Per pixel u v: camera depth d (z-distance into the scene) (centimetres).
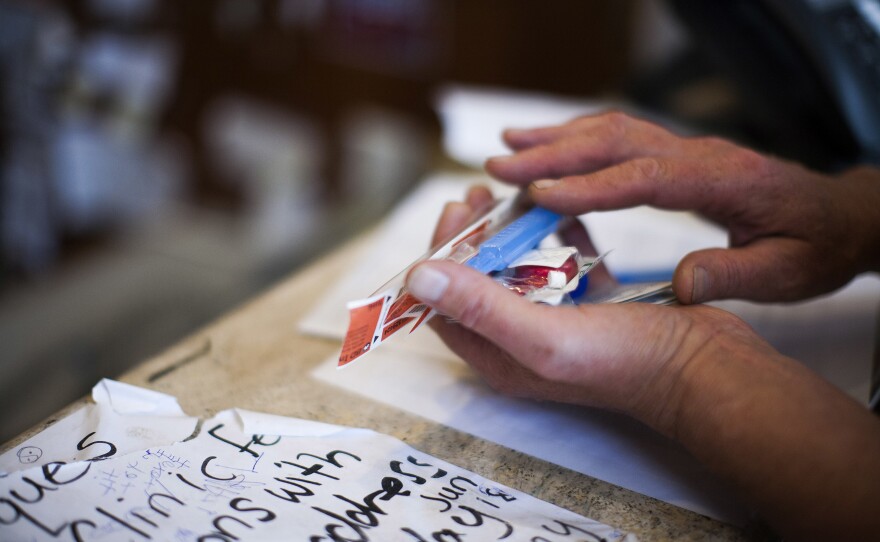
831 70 68
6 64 113
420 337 51
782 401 31
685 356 33
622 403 35
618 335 33
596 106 98
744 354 34
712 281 41
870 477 29
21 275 124
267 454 36
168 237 143
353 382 45
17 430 84
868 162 71
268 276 127
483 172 89
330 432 38
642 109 97
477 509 33
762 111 78
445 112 99
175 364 46
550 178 49
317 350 48
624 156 48
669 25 133
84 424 37
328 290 58
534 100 101
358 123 158
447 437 39
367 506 33
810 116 74
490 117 95
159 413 39
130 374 44
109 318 110
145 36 136
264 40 149
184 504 31
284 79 153
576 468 37
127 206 143
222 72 148
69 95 124
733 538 32
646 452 38
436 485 35
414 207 75
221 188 157
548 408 42
